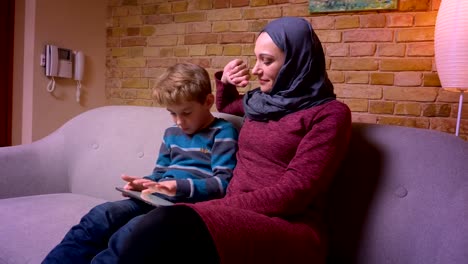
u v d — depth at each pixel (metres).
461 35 1.40
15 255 1.05
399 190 1.03
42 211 1.32
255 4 2.34
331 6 2.09
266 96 1.10
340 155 0.94
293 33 1.04
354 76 2.09
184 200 1.02
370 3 1.99
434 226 0.94
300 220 0.91
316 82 1.05
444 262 0.88
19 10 2.53
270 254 0.74
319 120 0.96
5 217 1.25
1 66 2.50
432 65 1.91
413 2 1.92
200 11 2.54
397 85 2.00
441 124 1.91
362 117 2.09
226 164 1.12
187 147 1.22
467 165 0.97
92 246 0.99
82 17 2.78
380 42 2.02
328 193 1.16
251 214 0.76
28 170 1.60
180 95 1.13
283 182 0.88
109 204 1.06
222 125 1.21
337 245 1.11
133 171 1.57
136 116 1.69
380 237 1.02
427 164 1.02
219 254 0.64
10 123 2.59
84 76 2.83
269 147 1.02
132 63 2.88
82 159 1.72
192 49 2.60
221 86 1.37
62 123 2.70
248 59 2.38
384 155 1.09
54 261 0.94
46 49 2.52
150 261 0.62
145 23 2.79
